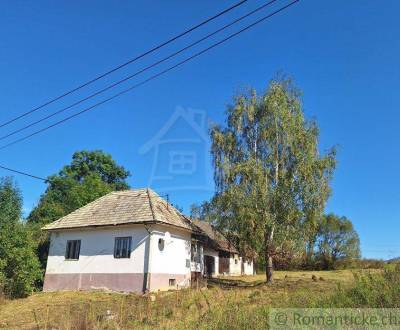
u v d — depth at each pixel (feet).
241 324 33.71
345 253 209.87
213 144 104.78
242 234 96.73
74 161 194.59
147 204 97.09
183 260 98.99
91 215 101.35
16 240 87.92
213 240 134.21
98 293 87.86
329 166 98.17
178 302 52.85
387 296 36.55
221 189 100.68
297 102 101.76
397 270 45.01
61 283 97.71
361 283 40.32
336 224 212.84
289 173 97.09
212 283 107.34
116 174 198.29
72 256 98.73
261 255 100.68
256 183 95.76
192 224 106.22
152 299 63.36
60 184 155.63
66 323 44.42
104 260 93.81
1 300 77.15
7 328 51.47
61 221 103.76
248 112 102.37
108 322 43.83
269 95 100.94
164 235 93.71
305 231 95.25
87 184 142.00
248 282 113.91
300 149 98.02
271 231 96.32
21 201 97.04
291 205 95.09
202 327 34.55
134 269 89.45
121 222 92.58
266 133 99.09
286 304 38.63
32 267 88.79
